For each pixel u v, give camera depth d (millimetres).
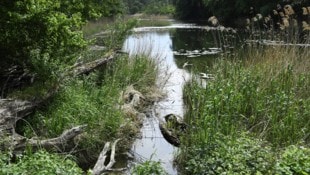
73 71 9445
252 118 7309
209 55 19172
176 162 6695
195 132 6895
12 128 6559
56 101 7879
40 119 7188
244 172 5219
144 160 6906
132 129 7945
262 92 7918
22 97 7297
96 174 5660
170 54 20172
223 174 5230
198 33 32500
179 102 10656
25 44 7996
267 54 9727
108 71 11164
